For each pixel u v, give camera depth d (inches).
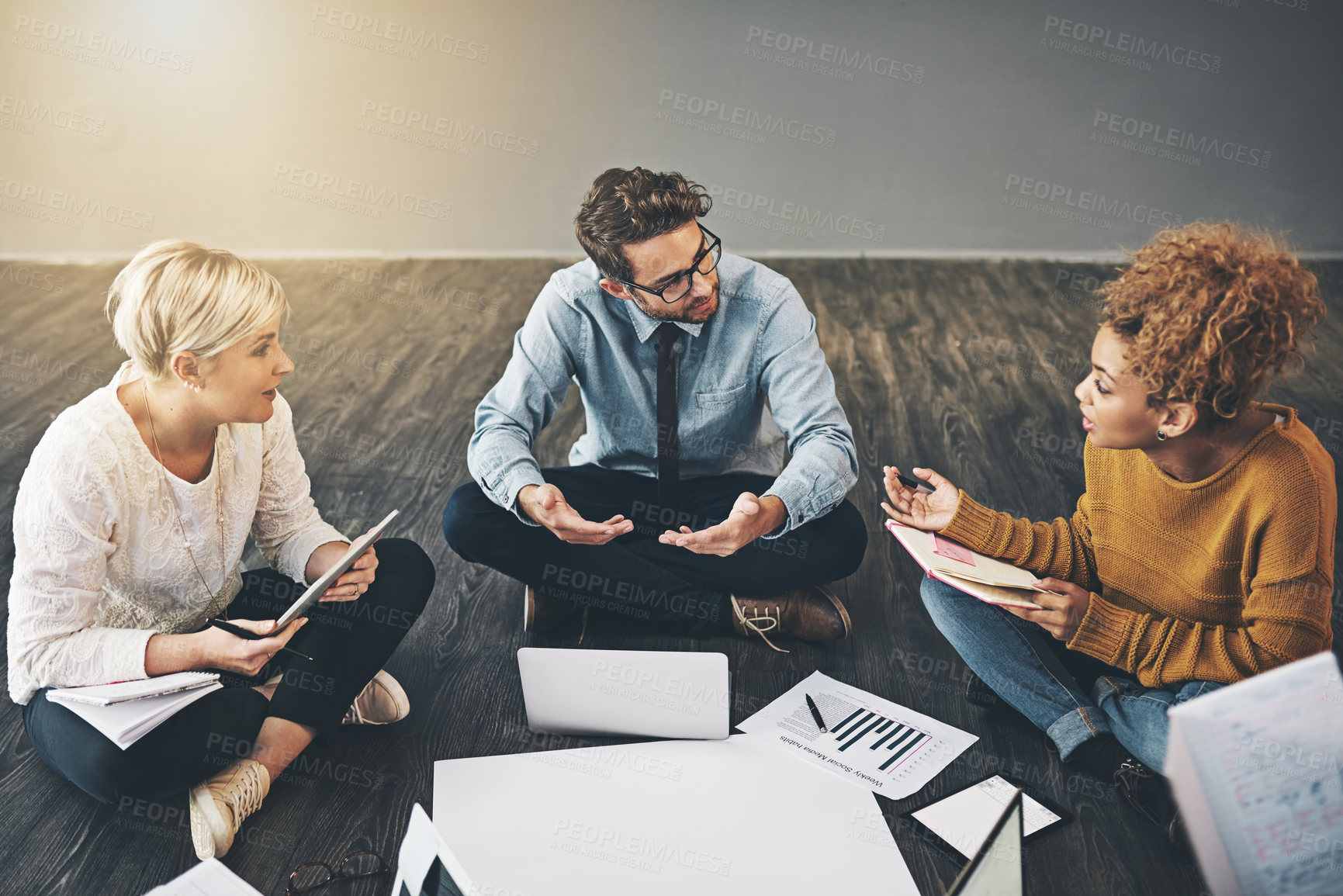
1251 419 55.2
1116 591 63.7
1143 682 58.6
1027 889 54.4
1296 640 53.2
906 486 70.1
